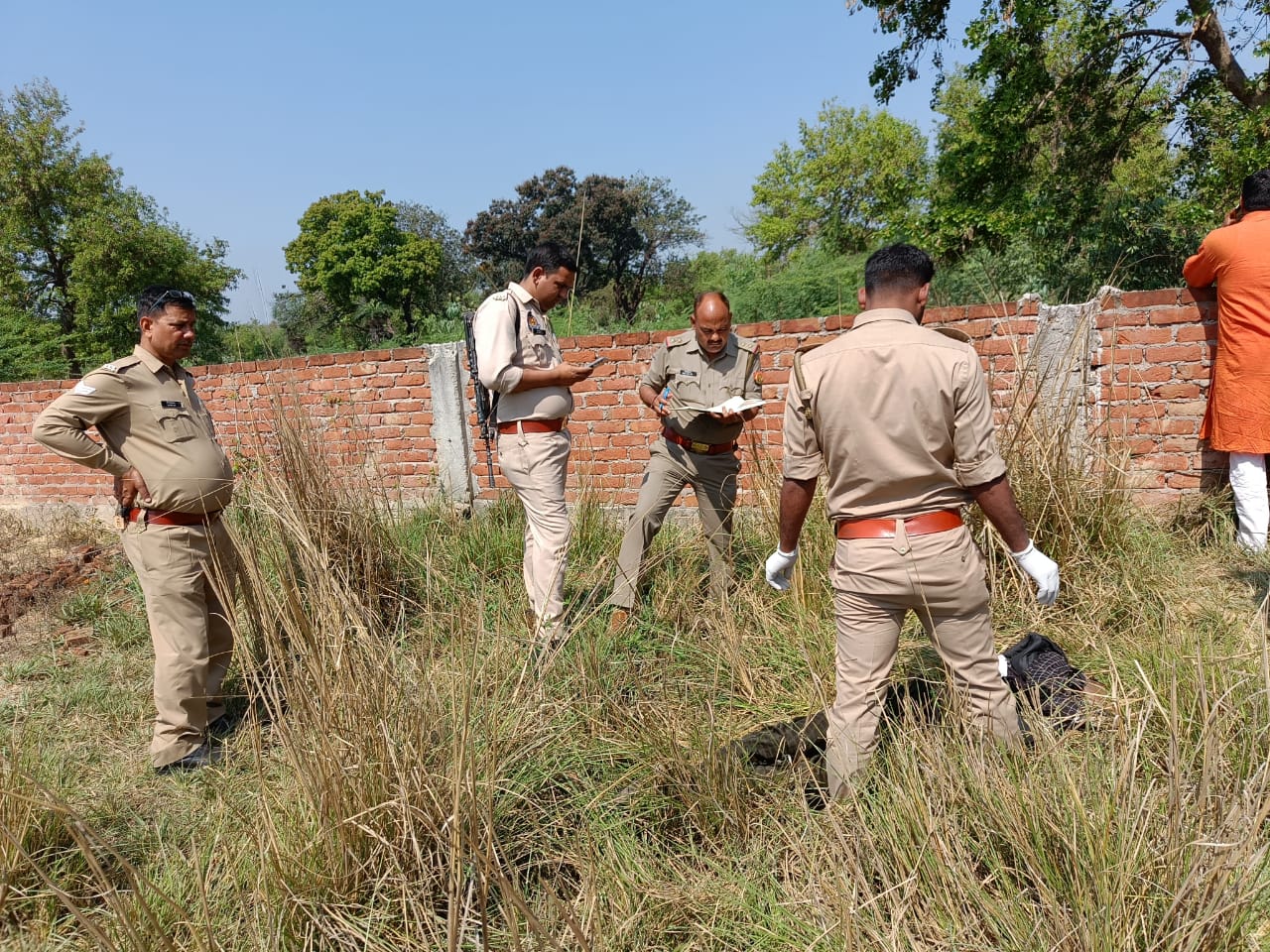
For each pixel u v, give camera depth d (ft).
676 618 12.21
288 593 8.42
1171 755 5.83
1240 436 12.97
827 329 16.37
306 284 128.98
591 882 6.66
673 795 8.15
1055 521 11.75
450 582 12.09
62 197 92.27
